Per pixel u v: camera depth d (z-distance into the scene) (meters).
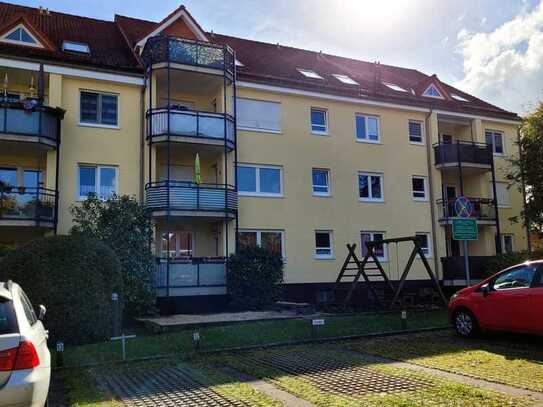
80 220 14.81
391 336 11.00
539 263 9.84
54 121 16.72
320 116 21.78
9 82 17.72
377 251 21.95
